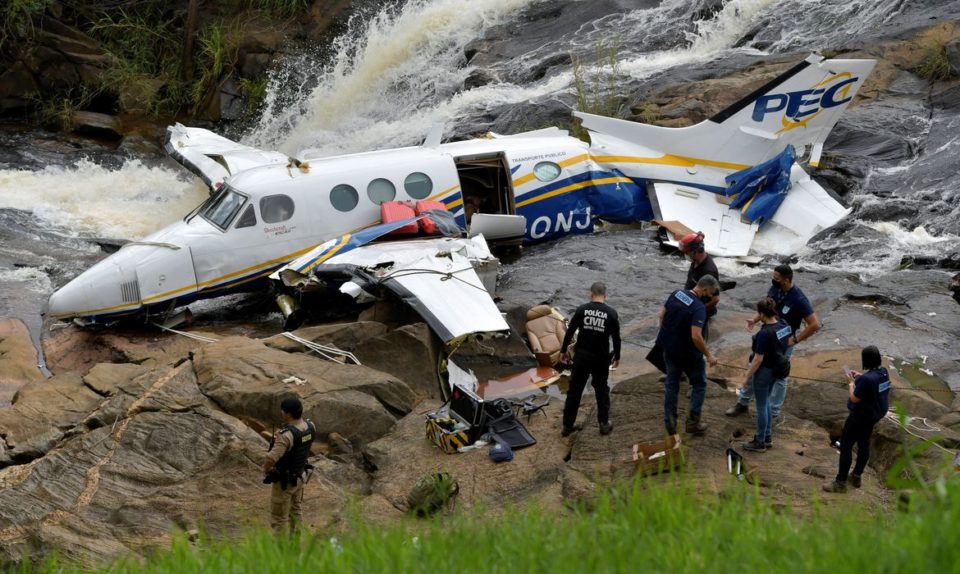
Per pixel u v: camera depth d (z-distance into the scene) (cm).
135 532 1969
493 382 2798
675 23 5831
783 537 1151
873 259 3491
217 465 2189
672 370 2117
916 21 5034
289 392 2414
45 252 4012
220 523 1991
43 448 2366
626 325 3069
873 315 2978
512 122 5106
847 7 5375
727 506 1380
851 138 4391
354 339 2894
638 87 5125
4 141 5597
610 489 1805
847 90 3831
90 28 6406
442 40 6288
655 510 1320
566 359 2244
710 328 2916
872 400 1852
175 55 6359
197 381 2541
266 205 3409
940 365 2598
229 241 3359
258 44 6284
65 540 1877
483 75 5778
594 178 3969
